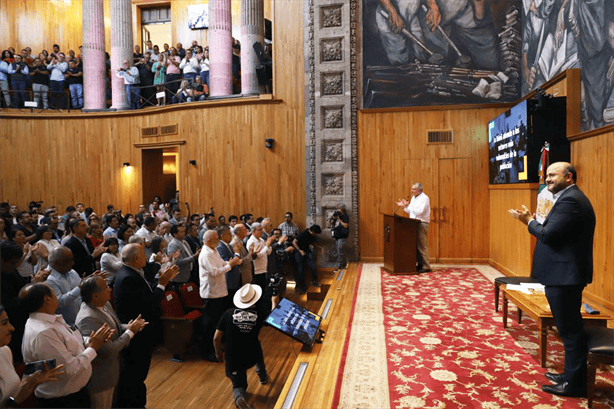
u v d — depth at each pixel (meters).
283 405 3.31
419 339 4.55
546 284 3.29
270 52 11.80
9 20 16.38
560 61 7.01
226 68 11.65
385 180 9.70
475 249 9.37
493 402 3.16
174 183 18.16
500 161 8.27
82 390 2.75
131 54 13.74
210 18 11.62
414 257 8.12
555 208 3.22
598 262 5.57
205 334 5.60
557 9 7.11
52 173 13.43
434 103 9.49
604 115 5.59
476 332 4.73
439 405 3.13
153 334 3.91
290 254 9.23
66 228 7.62
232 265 5.48
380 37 9.69
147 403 4.49
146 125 12.48
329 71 9.85
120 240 6.43
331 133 9.89
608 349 2.95
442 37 9.45
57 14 16.73
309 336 4.49
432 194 9.50
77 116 13.24
